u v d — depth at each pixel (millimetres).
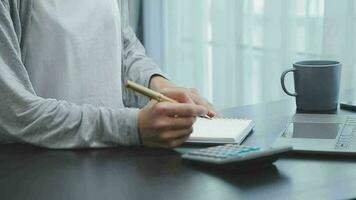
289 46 2133
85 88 1214
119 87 1271
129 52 1362
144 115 934
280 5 2162
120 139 942
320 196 688
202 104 1132
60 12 1185
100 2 1256
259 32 2305
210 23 2592
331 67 1188
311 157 863
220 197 693
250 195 697
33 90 1055
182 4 2754
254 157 786
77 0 1223
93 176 796
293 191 708
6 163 873
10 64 974
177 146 944
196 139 969
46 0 1166
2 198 715
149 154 906
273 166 819
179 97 1044
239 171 791
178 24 2789
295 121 1091
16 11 1054
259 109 1276
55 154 918
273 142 951
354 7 1880
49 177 797
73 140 941
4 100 950
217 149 852
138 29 2947
